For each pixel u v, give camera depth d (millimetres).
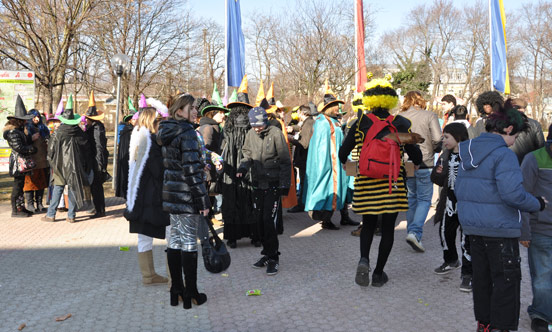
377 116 4586
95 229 7523
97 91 25156
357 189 4566
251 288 4777
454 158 4871
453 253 5074
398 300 4406
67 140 7875
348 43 22078
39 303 4418
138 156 4562
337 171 6945
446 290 4656
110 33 23031
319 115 7078
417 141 4344
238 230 6289
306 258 5812
